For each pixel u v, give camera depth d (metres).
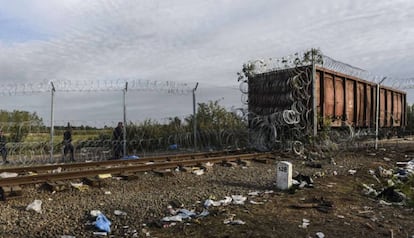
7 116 14.67
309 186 8.52
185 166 10.93
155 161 12.41
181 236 5.14
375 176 10.25
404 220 5.99
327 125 15.60
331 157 13.68
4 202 6.74
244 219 5.88
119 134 15.29
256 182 9.04
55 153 14.90
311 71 15.27
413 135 31.44
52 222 5.68
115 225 5.66
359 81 19.38
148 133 17.64
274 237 5.05
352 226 5.57
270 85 16.78
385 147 18.17
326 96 16.27
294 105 15.09
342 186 8.78
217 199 7.27
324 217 6.05
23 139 14.47
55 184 7.80
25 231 5.29
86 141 15.84
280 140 15.62
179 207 6.71
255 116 17.16
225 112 20.09
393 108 25.78
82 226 5.56
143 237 5.13
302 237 5.08
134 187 8.29
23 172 10.11
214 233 5.21
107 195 7.46
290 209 6.54
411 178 9.16
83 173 9.06
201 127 19.28
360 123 19.73
